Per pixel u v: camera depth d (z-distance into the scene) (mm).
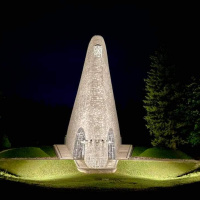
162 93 34656
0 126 38000
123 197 11562
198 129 27188
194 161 27844
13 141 47031
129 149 33750
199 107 27312
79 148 28250
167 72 34969
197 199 10836
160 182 17156
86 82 28891
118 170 24703
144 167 25516
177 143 35812
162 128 35125
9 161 25453
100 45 28875
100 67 28406
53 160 26281
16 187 12219
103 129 26844
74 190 13117
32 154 30016
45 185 14539
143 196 11688
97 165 25906
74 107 32594
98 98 27516
